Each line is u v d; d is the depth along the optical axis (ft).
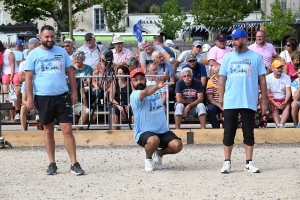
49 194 39.65
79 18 237.66
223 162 49.78
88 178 44.21
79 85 61.16
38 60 45.50
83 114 61.05
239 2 208.23
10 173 46.37
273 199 37.60
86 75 63.10
